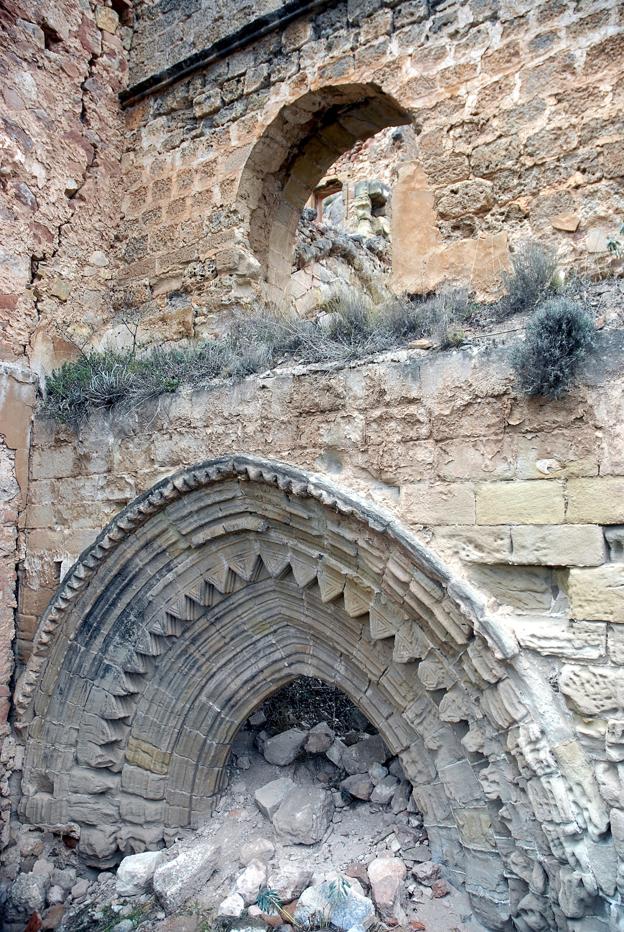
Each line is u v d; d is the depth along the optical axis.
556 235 5.19
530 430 4.17
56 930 5.46
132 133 8.05
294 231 7.76
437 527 4.50
